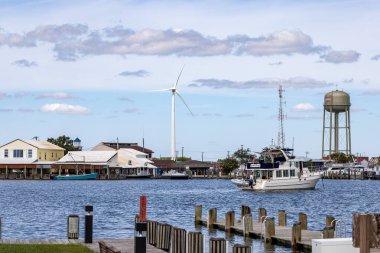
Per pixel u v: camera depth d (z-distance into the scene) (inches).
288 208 3937.0
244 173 7396.7
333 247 950.4
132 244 1520.7
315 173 5880.9
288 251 1787.6
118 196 5216.5
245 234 2105.1
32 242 1555.1
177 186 7805.1
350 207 4087.1
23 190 6318.9
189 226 2527.1
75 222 1635.1
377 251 1007.6
